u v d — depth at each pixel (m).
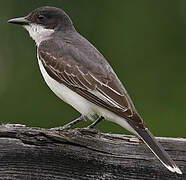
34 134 7.57
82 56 10.22
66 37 10.88
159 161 7.79
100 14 15.50
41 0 15.24
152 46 15.49
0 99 14.90
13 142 7.57
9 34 15.40
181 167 7.90
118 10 15.54
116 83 9.65
